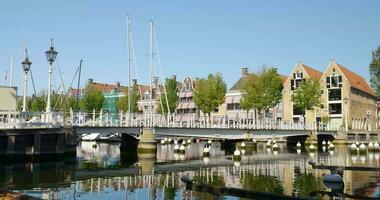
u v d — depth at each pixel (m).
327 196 20.42
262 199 16.53
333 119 80.19
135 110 87.38
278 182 25.27
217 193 17.95
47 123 36.69
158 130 47.25
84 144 65.31
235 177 27.66
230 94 89.56
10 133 32.69
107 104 107.62
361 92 88.00
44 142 35.28
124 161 38.75
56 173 28.81
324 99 81.12
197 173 29.97
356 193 21.05
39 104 79.88
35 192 21.45
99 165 35.03
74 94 97.00
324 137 71.81
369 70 61.69
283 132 62.28
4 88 36.16
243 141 62.53
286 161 39.09
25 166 31.86
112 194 21.31
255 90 68.38
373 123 96.44
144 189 22.88
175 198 20.19
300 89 72.19
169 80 82.50
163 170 32.00
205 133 51.69
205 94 70.38
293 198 15.84
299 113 82.12
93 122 42.41
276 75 69.50
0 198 12.61
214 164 36.41
